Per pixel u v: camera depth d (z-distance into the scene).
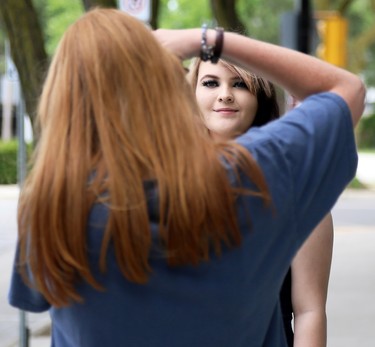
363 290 12.92
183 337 2.35
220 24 14.26
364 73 57.84
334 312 11.36
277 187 2.35
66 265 2.26
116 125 2.28
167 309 2.31
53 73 2.41
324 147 2.43
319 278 3.26
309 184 2.41
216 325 2.36
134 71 2.33
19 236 2.32
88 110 2.31
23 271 2.34
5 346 9.74
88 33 2.37
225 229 2.28
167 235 2.23
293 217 2.40
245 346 2.45
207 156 2.27
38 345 9.77
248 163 2.31
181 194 2.22
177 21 40.53
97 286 2.27
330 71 2.53
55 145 2.29
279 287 2.50
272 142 2.39
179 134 2.29
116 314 2.31
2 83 47.75
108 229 2.22
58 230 2.23
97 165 2.26
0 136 47.50
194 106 2.44
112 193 2.21
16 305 2.41
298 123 2.43
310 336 3.21
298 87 2.54
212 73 3.41
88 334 2.35
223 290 2.33
